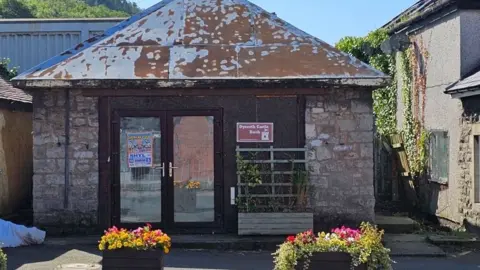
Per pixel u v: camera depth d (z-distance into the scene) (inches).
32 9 2006.6
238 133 487.2
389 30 740.0
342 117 488.1
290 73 482.3
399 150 714.8
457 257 449.4
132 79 474.3
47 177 488.4
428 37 628.1
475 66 548.4
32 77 474.9
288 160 484.7
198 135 490.3
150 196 488.7
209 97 488.4
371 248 270.1
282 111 488.4
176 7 536.4
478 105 512.1
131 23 524.7
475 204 516.7
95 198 487.5
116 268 290.5
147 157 488.7
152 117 489.7
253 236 472.4
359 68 486.6
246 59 495.8
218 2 541.0
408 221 553.6
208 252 446.9
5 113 567.8
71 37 774.5
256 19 530.3
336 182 488.1
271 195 479.8
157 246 293.3
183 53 501.4
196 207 489.1
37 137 488.4
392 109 751.1
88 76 478.6
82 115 488.1
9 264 391.9
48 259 408.5
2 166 559.2
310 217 473.1
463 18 548.7
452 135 566.3
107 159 487.8
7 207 569.6
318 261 269.4
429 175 624.7
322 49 505.7
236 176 487.5
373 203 486.9
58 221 487.5
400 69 714.2
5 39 776.3
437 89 603.8
